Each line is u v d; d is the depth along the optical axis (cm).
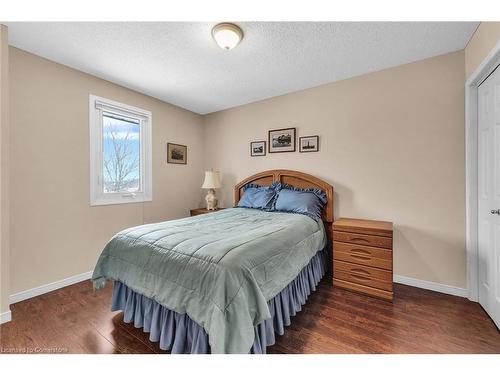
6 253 178
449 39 199
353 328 169
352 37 196
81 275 254
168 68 249
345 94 277
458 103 216
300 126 312
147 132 329
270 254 153
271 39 198
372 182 261
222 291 118
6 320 176
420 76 233
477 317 181
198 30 187
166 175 355
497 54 156
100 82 272
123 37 196
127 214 303
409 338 158
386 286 210
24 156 214
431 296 216
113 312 192
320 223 261
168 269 142
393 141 248
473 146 201
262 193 315
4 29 178
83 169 257
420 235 234
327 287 239
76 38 197
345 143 278
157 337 150
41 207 225
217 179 375
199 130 416
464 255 214
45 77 227
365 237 220
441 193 224
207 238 162
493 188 175
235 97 338
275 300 159
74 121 249
